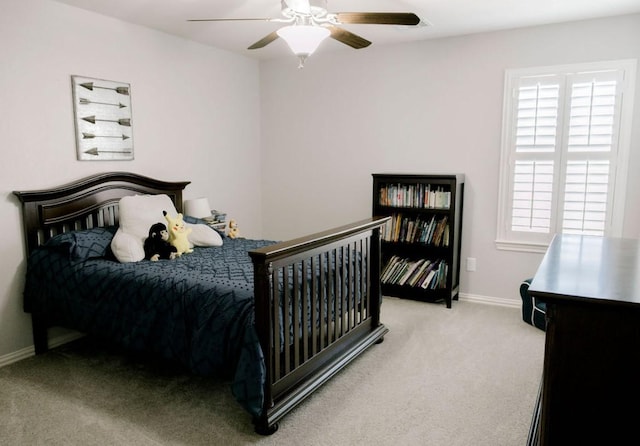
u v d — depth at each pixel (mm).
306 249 2416
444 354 3133
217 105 4641
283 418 2350
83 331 2846
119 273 2754
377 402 2512
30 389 2678
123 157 3713
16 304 3100
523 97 3914
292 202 5195
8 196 3000
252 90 5117
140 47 3805
